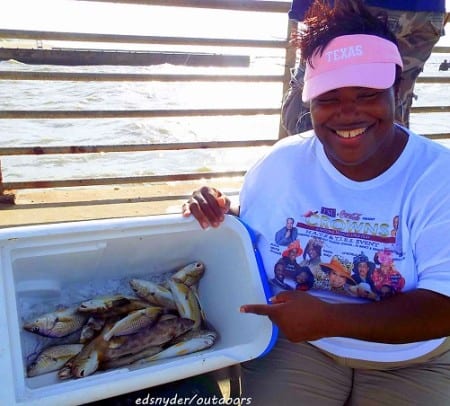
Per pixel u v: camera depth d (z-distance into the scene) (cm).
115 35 301
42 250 167
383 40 152
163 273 206
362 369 177
